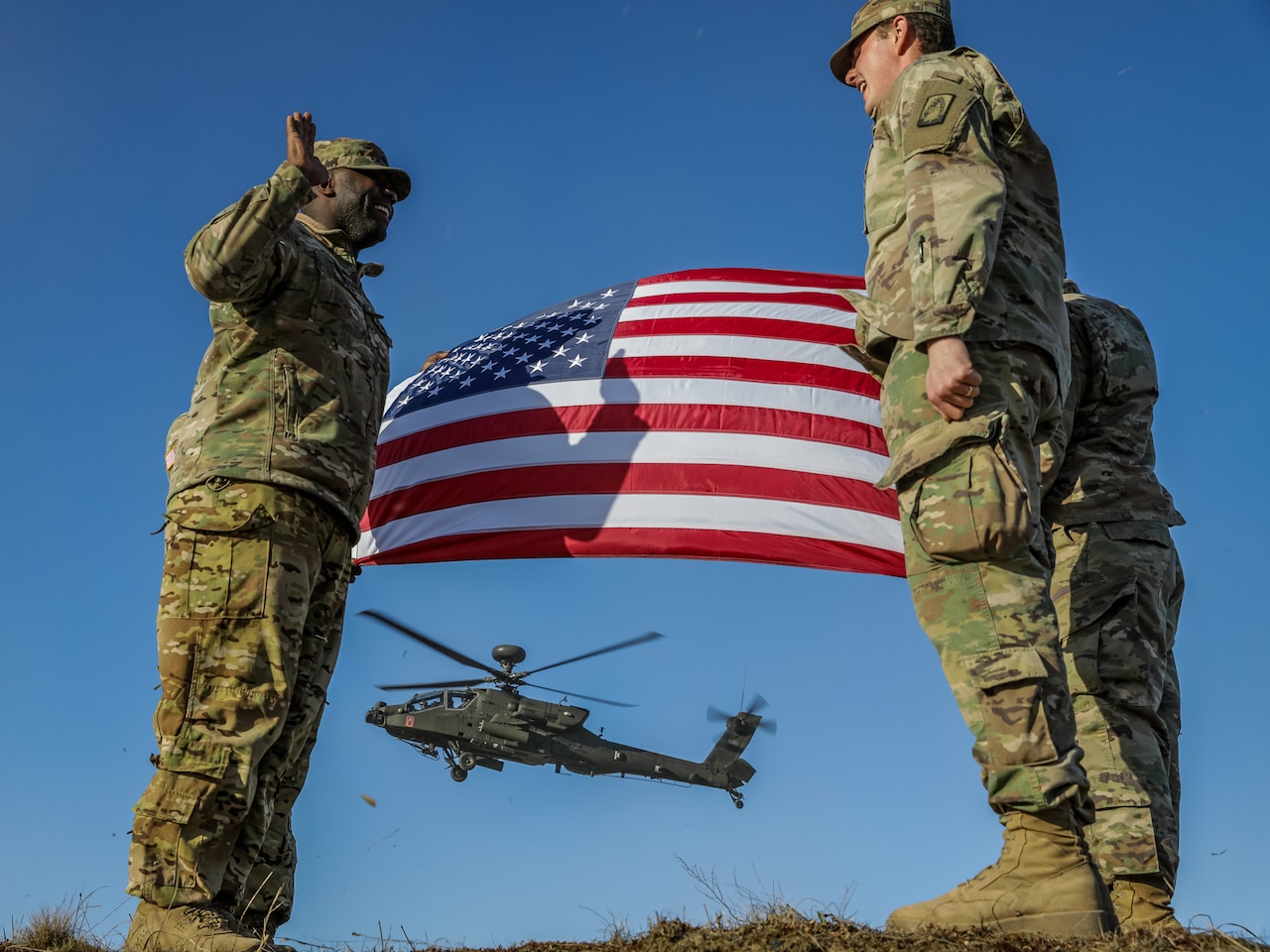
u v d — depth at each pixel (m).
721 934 3.82
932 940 3.42
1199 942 3.40
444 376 10.03
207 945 4.18
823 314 9.84
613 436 9.09
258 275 5.00
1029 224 4.11
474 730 24.48
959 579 3.69
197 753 4.53
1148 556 4.75
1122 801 4.40
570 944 4.31
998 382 3.80
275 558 4.86
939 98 3.93
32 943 4.19
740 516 8.73
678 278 10.38
